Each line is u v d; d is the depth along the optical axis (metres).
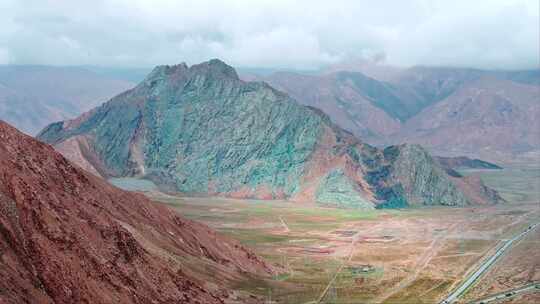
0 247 84.12
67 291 90.50
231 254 174.62
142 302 104.00
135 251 116.38
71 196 118.69
